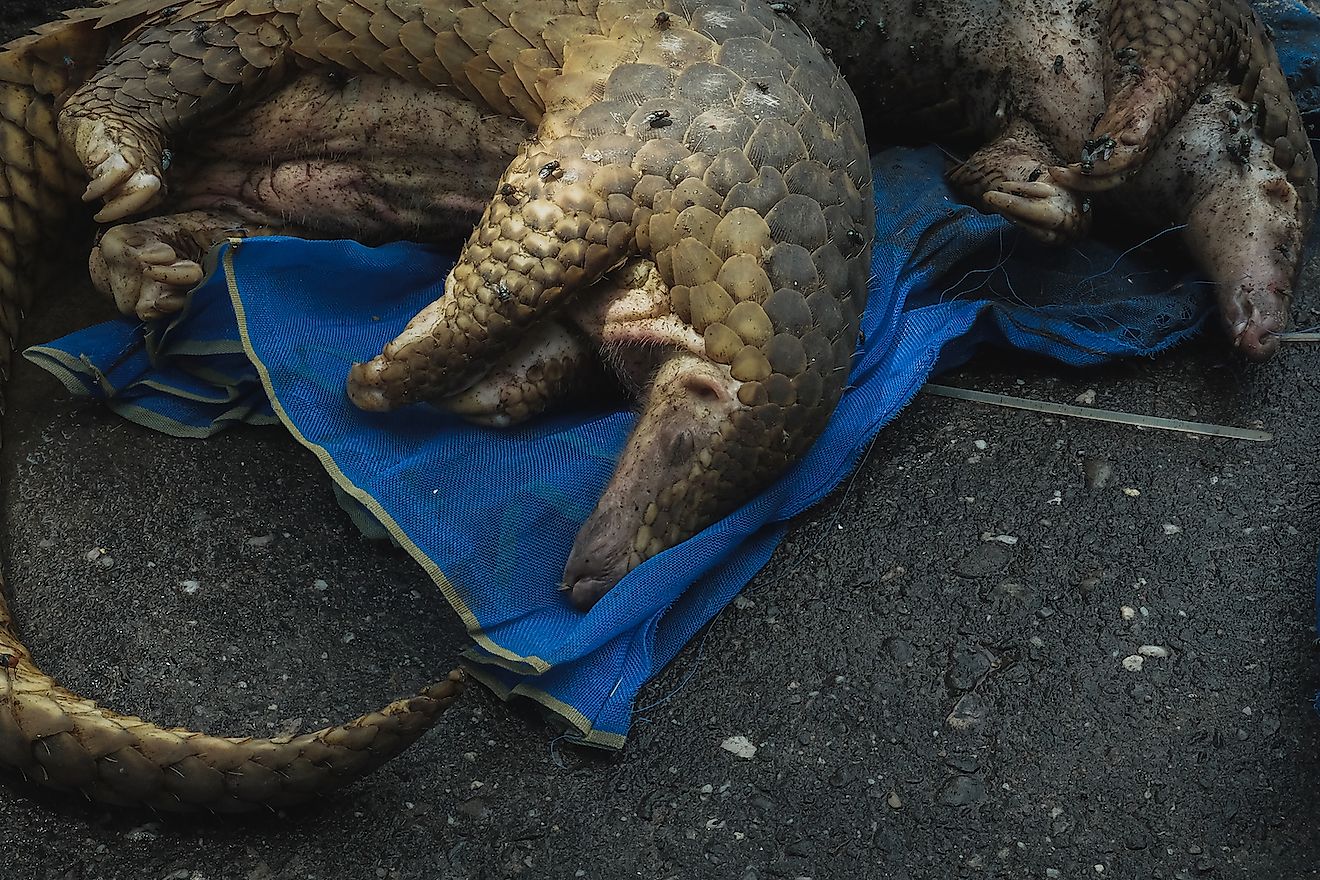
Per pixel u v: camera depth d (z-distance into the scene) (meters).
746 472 1.06
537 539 1.07
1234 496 1.12
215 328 1.13
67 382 1.13
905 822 1.02
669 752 1.03
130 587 1.08
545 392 1.10
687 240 1.05
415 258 1.16
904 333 1.15
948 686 1.06
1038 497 1.12
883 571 1.09
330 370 1.11
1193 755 1.04
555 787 1.02
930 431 1.15
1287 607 1.08
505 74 1.11
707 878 1.00
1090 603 1.08
